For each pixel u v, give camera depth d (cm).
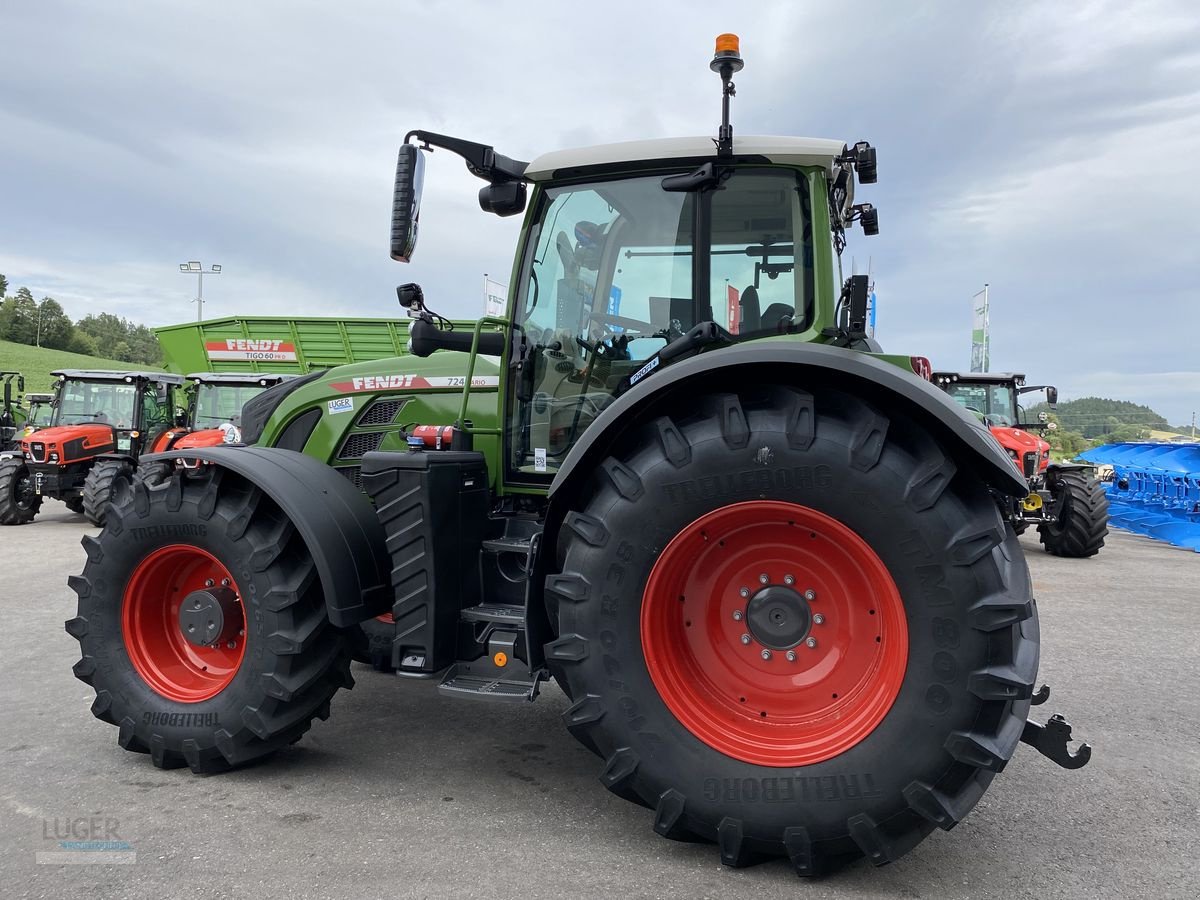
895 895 214
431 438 291
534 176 297
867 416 220
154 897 207
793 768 218
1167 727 353
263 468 283
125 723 291
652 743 228
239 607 291
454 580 280
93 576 299
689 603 245
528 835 245
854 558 226
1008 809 270
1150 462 1322
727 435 226
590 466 254
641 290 293
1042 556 930
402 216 279
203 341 1380
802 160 271
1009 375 1075
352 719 352
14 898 206
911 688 211
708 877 222
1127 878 225
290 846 235
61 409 1162
